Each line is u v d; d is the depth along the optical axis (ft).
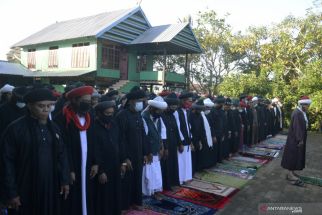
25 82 64.54
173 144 18.56
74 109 11.92
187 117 20.75
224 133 25.96
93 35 50.88
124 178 14.80
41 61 64.23
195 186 19.65
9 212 9.66
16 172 9.41
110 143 13.30
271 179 21.93
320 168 25.79
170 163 18.52
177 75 61.11
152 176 16.52
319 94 46.91
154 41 53.47
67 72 55.57
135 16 58.59
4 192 9.09
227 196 17.92
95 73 53.26
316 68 49.57
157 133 16.65
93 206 12.85
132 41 57.11
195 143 21.93
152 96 24.00
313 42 60.03
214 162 24.70
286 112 53.47
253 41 69.36
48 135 10.04
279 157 29.89
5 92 16.49
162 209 15.66
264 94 53.98
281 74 56.34
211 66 81.05
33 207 9.56
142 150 15.76
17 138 9.36
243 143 32.53
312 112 49.24
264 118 38.75
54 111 15.10
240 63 80.23
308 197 18.28
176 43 55.47
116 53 57.52
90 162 12.26
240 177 22.17
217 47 77.20
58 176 10.30
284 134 46.98
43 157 9.73
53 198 10.12
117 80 57.57
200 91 83.97
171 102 18.44
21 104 13.99
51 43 60.80
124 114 15.05
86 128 11.99
